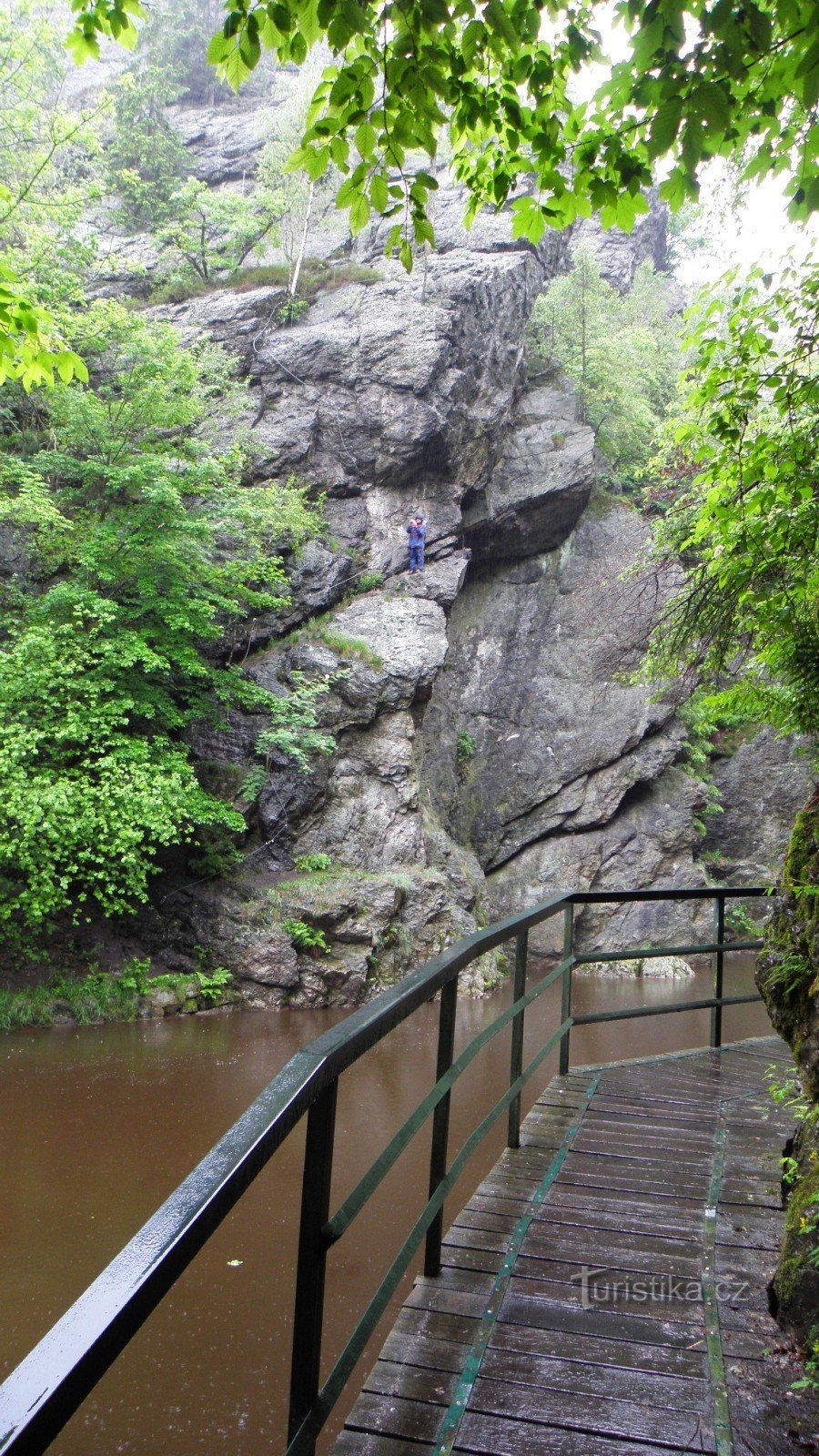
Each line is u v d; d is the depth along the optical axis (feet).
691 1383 8.42
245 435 62.54
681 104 9.05
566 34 9.91
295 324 70.23
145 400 51.90
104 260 62.59
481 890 62.90
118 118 86.94
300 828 55.67
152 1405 15.56
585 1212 11.96
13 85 57.00
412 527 65.41
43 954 45.88
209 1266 20.44
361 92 9.99
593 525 75.10
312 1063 5.52
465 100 10.64
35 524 53.31
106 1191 23.68
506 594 73.00
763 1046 20.92
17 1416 2.65
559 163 11.02
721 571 18.11
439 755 66.85
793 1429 7.82
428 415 65.36
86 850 44.19
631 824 68.80
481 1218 11.73
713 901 68.74
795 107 10.72
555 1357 8.77
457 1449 7.48
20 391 54.85
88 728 45.80
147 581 48.80
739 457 16.31
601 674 69.15
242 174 92.89
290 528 59.72
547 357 81.25
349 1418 7.84
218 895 50.65
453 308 68.95
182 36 105.19
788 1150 13.26
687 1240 11.22
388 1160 7.18
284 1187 25.00
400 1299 19.16
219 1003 47.57
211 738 55.16
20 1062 36.19
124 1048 38.73
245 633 58.70
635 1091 17.19
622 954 18.84
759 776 74.90
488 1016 47.03
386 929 52.90
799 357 15.70
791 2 8.45
